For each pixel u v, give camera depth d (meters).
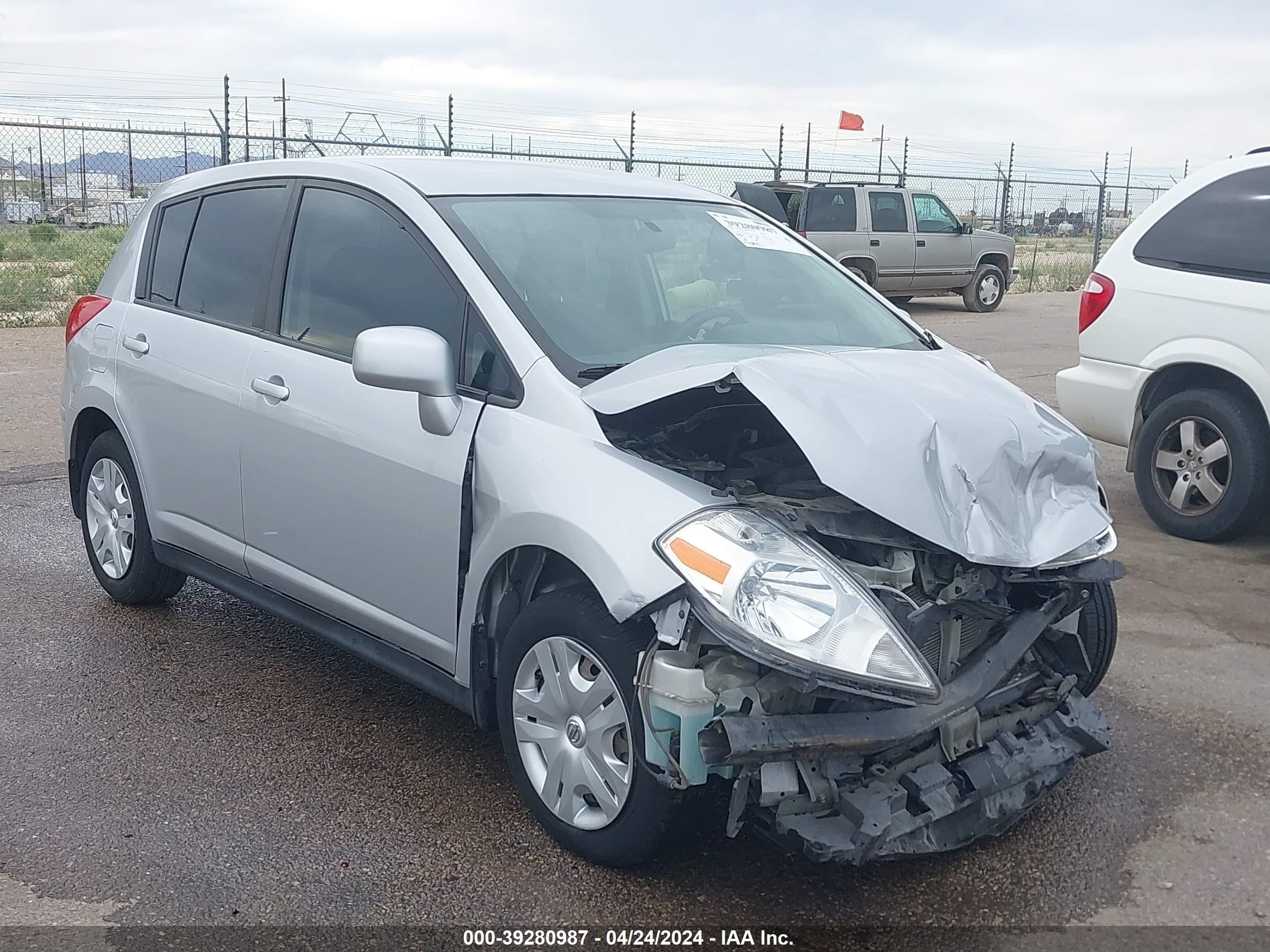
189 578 5.66
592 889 3.10
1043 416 3.49
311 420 3.86
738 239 4.38
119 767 3.73
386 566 3.66
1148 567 5.84
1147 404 6.52
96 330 5.07
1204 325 6.16
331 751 3.86
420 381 3.32
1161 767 3.84
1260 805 3.61
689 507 2.91
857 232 17.72
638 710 2.93
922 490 2.89
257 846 3.28
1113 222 31.39
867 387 3.15
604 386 3.21
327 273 4.06
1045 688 3.38
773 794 2.72
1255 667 4.63
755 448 3.53
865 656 2.72
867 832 2.77
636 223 4.14
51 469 7.52
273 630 4.96
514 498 3.19
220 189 4.72
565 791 3.20
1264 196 6.13
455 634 3.47
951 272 18.70
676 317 3.84
